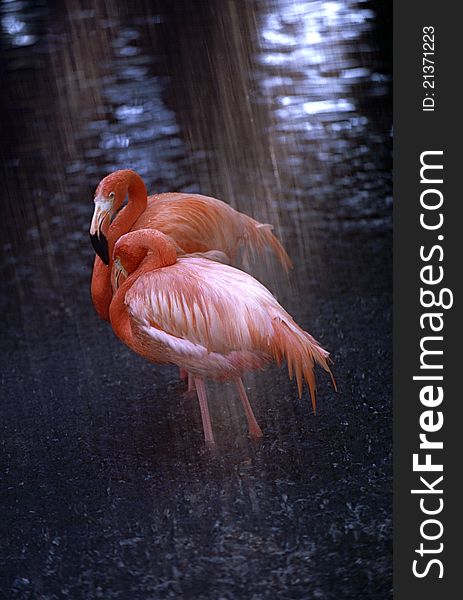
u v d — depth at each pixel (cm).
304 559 622
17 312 1104
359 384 862
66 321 1075
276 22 2062
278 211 1304
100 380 926
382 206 1294
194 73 1831
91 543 659
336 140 1510
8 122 1698
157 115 1669
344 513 671
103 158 1522
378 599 580
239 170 1437
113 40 2044
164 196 861
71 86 1828
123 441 796
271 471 729
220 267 729
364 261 1151
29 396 906
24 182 1466
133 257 749
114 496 715
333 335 973
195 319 694
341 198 1326
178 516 681
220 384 884
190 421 821
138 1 2266
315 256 1175
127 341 745
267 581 602
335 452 752
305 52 1883
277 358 704
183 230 812
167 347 707
